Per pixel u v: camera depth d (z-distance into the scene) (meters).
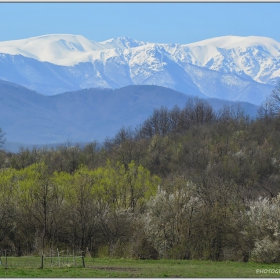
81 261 155.50
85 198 198.38
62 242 197.00
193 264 155.62
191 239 176.88
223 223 176.00
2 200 198.12
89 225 193.50
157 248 176.00
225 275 125.88
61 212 197.88
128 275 121.69
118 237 190.75
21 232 197.12
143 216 189.38
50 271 126.00
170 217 180.00
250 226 170.00
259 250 160.00
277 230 165.25
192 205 182.50
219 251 174.25
